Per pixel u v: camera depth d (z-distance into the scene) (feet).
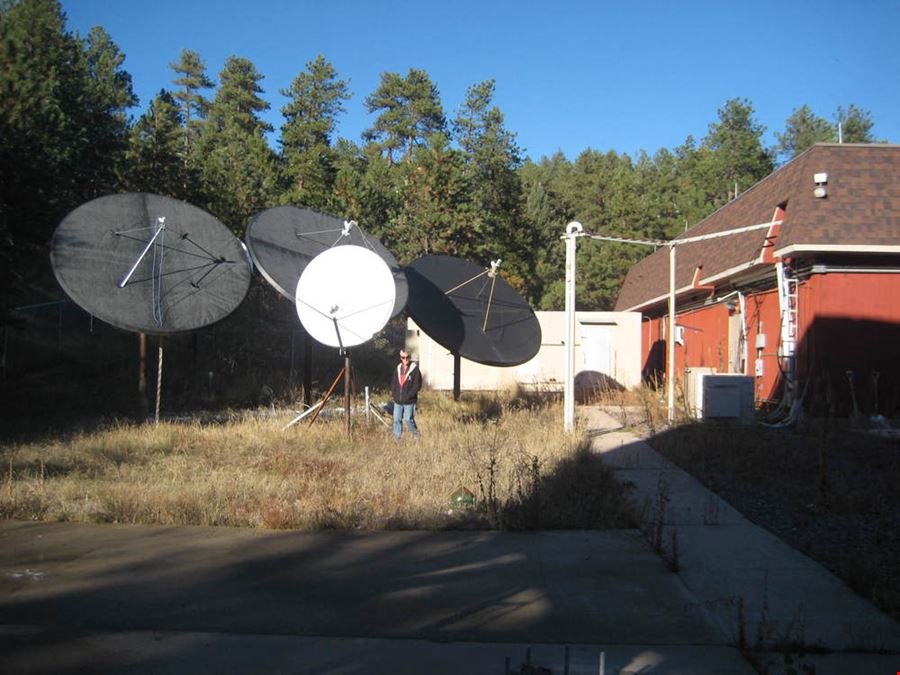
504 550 20.38
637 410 54.49
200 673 13.08
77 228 39.50
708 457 33.86
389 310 36.86
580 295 134.92
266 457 32.04
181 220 43.16
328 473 28.50
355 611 15.98
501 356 46.01
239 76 177.78
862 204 47.11
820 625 15.44
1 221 50.21
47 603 16.19
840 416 47.11
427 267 49.47
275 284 38.14
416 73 167.12
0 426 39.45
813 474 30.53
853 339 47.65
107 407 49.44
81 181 68.85
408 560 19.44
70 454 31.37
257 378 61.72
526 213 132.46
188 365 64.64
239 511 23.26
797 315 50.31
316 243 43.34
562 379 71.67
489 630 15.08
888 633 15.01
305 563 19.10
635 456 34.86
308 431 38.68
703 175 164.45
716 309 67.97
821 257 47.91
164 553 19.74
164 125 78.89
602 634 14.94
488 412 51.49
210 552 19.86
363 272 36.88
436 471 28.55
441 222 91.91
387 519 22.70
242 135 130.31
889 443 38.01
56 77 62.39
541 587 17.54
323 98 163.63
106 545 20.38
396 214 96.58
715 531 22.38
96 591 16.92
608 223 153.99
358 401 55.98
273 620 15.44
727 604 16.56
